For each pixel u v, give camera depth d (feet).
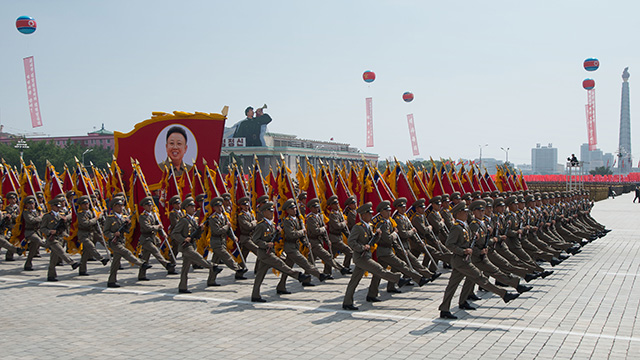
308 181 60.85
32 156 369.09
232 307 41.37
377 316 38.37
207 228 55.42
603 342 31.91
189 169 82.53
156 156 82.43
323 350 30.50
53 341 32.45
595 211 159.74
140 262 50.29
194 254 46.83
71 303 42.75
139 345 31.63
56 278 52.47
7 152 362.12
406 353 29.91
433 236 50.93
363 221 40.52
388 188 55.26
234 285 50.21
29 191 63.31
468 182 72.13
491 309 40.32
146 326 35.86
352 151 508.12
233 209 54.90
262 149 405.80
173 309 40.70
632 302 42.39
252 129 419.54
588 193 84.58
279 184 55.36
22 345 31.60
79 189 61.41
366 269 39.45
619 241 83.61
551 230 64.23
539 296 44.70
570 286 48.85
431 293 46.50
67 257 52.31
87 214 54.85
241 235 52.95
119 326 35.86
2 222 60.85
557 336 33.17
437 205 53.11
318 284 50.72
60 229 52.34
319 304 42.34
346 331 34.45
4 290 47.83
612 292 46.21
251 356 29.48
